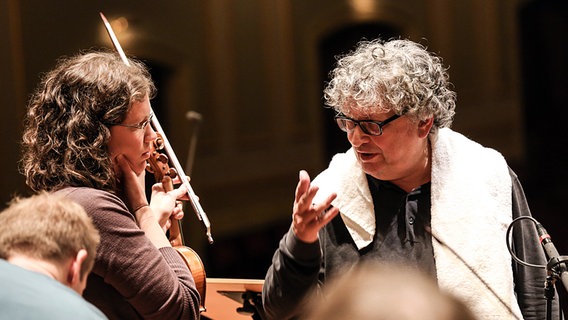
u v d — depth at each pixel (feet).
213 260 56.54
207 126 57.98
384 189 17.34
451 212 16.94
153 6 56.03
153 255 15.48
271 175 58.49
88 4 53.83
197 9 57.31
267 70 58.18
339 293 7.41
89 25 53.83
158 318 15.39
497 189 17.24
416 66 16.66
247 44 58.08
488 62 53.36
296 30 57.77
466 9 53.83
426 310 7.06
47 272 12.25
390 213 17.20
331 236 17.37
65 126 15.55
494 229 16.87
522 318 16.62
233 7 57.77
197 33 57.47
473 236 16.75
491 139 53.72
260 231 58.29
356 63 16.80
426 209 17.17
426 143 17.37
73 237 12.51
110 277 15.15
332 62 57.57
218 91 57.88
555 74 51.98
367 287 7.32
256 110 58.34
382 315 7.08
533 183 52.60
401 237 17.07
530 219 16.62
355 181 17.35
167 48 56.65
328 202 15.19
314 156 58.18
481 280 16.56
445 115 17.25
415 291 7.23
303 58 57.88
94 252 12.93
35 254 12.31
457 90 54.29
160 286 15.29
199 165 57.93
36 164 15.71
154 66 56.75
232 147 58.23
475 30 53.67
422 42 55.01
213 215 57.88
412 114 16.40
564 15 51.52
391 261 16.92
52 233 12.41
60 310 11.24
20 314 11.12
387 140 16.51
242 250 57.67
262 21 58.03
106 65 15.81
